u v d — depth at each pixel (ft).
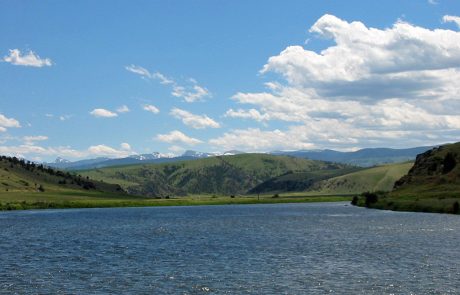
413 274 200.75
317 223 488.44
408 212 632.79
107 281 195.52
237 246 303.27
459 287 177.17
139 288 182.80
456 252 258.78
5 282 194.90
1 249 300.61
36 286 187.52
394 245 293.23
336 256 253.65
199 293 174.70
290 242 321.32
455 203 577.43
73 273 213.25
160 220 593.42
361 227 424.46
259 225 479.41
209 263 236.22
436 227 402.11
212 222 541.34
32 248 304.91
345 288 178.81
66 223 546.26
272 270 215.31
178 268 223.30
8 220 606.55
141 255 266.98
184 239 351.87
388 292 172.24
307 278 196.85
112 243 329.93
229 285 186.29
